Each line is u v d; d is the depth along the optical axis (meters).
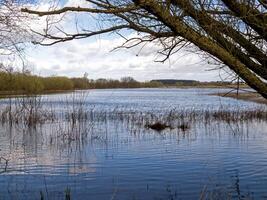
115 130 21.48
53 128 21.89
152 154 14.19
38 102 24.75
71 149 15.37
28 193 9.20
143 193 9.17
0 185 9.87
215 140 17.66
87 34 4.02
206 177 10.55
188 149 15.23
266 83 3.55
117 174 11.01
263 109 31.30
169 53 4.40
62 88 56.59
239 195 8.88
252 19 3.59
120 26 4.14
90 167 11.98
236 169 11.52
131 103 50.56
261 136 18.70
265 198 8.59
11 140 17.78
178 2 3.41
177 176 10.71
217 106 40.78
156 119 25.98
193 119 26.20
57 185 9.91
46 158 13.51
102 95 89.62
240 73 3.51
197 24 3.50
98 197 8.93
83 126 22.39
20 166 12.12
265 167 11.68
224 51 3.48
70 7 3.49
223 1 3.53
